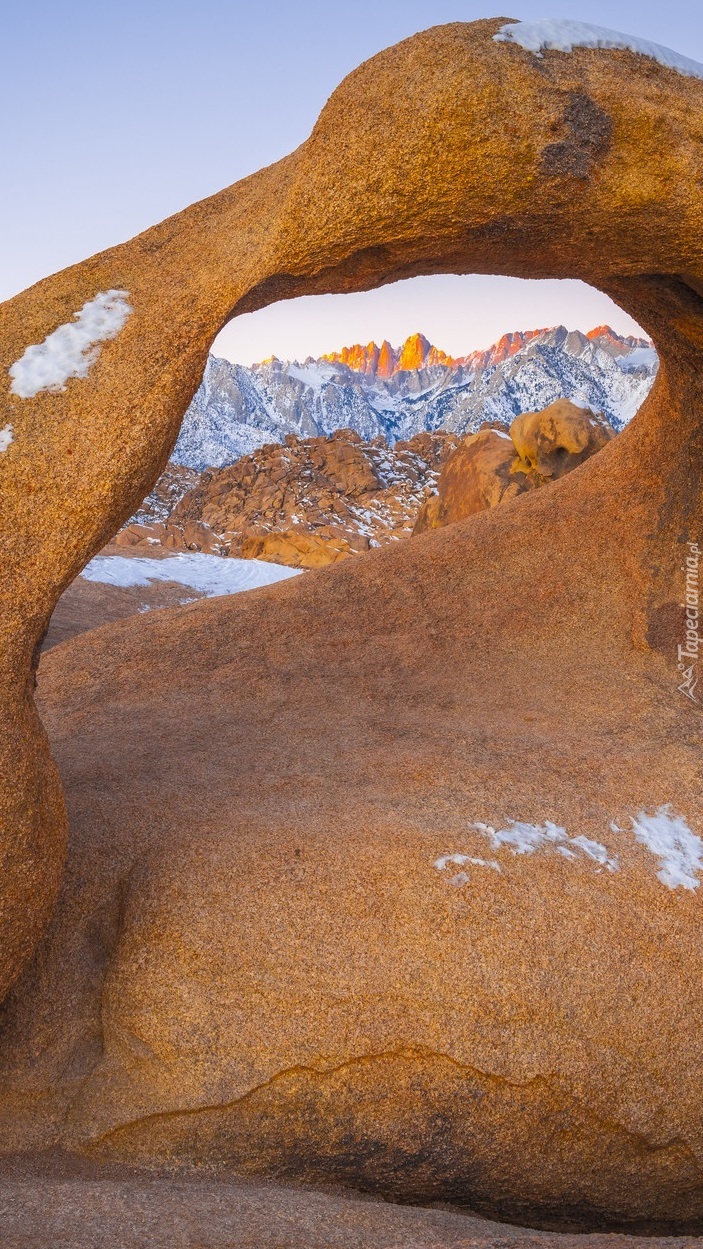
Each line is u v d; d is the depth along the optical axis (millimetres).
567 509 6504
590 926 3674
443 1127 3395
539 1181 3492
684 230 4270
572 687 5484
